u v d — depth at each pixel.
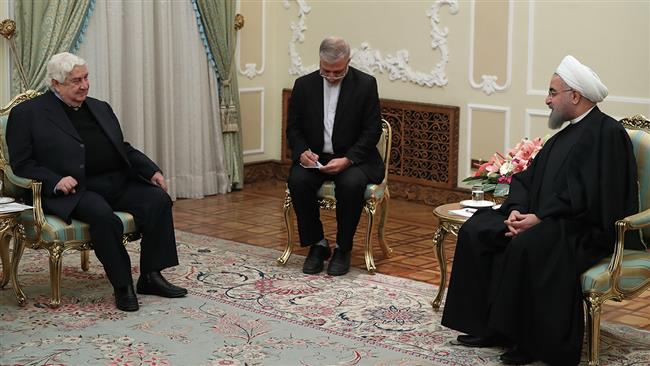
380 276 4.94
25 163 4.35
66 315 4.21
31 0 5.99
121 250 4.32
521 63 6.33
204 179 7.10
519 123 6.39
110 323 4.11
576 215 3.75
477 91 6.57
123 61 6.52
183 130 6.93
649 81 5.78
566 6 6.08
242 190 7.37
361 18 7.12
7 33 5.93
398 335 4.00
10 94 6.06
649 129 3.92
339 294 4.59
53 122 4.42
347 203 4.90
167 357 3.69
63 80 4.40
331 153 5.12
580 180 3.77
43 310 4.28
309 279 4.85
